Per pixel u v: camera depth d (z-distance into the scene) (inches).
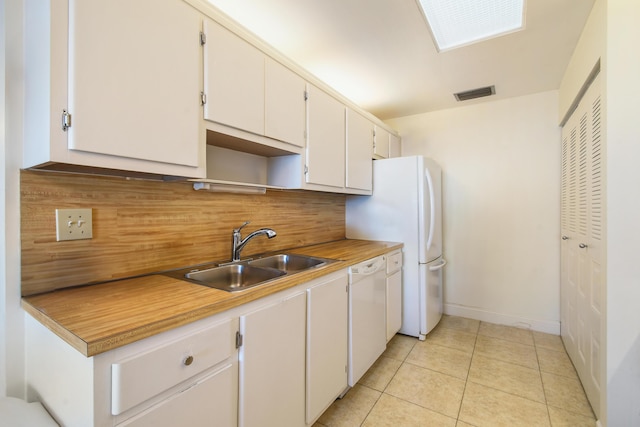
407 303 104.5
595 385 65.1
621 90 54.7
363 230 114.3
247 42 57.6
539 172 110.4
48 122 33.3
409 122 134.6
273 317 48.3
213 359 38.2
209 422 37.7
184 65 46.3
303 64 87.8
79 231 44.9
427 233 104.9
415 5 62.6
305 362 56.5
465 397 72.5
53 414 35.1
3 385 39.2
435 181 112.5
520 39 75.3
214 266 62.3
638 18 53.8
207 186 57.9
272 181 80.7
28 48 38.0
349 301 71.2
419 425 63.2
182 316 34.3
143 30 40.9
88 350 26.7
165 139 43.7
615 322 55.1
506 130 115.6
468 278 123.3
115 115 38.1
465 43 77.4
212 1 60.6
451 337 105.6
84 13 35.3
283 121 67.1
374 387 76.7
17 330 39.7
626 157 54.4
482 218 120.3
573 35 73.4
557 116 106.9
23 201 39.9
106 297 40.3
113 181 49.0
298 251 85.7
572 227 88.7
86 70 35.5
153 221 54.7
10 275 39.1
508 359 90.4
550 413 66.6
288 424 51.6
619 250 54.7
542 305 110.4
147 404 31.4
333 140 86.1
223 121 52.5
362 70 91.7
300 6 62.7
